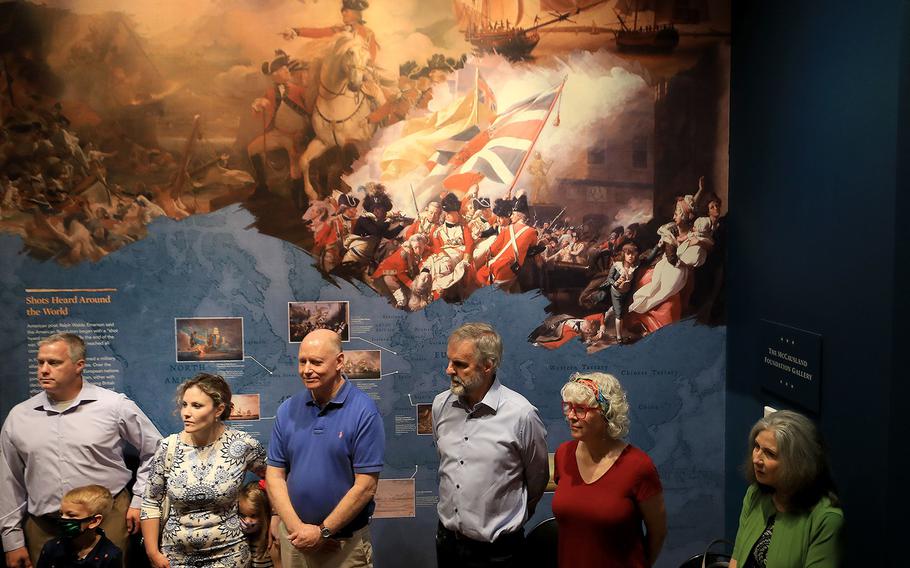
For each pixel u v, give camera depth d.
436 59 4.19
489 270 4.30
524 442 3.26
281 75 4.12
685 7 4.27
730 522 4.41
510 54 4.22
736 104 4.25
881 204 2.82
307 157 4.16
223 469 3.44
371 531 4.36
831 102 3.20
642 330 4.39
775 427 2.68
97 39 4.00
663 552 4.51
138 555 3.96
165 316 4.16
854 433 3.02
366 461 3.32
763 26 3.87
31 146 4.00
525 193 4.29
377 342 4.29
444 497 3.37
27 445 3.75
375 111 4.18
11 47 3.95
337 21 4.13
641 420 4.43
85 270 4.09
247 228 4.16
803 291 3.47
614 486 2.88
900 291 2.73
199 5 4.04
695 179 4.36
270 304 4.21
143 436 3.92
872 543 2.89
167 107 4.07
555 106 4.27
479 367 3.20
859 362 2.98
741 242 4.20
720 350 4.43
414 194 4.23
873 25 2.87
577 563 2.93
